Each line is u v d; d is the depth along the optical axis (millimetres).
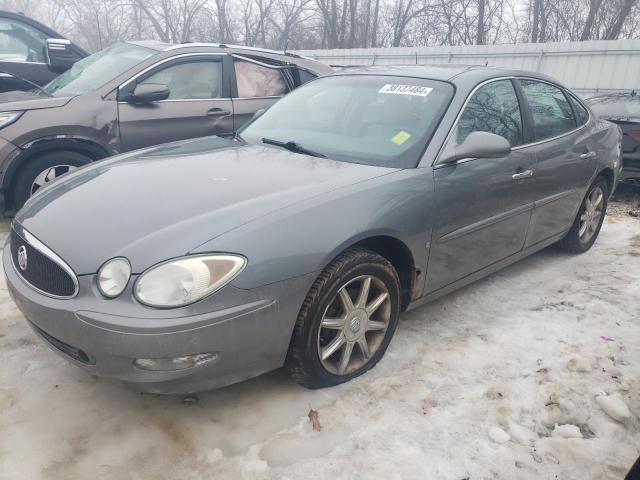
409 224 2752
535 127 3805
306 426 2455
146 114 5133
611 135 4781
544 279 4199
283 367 2619
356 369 2773
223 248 2164
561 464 2307
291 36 26719
